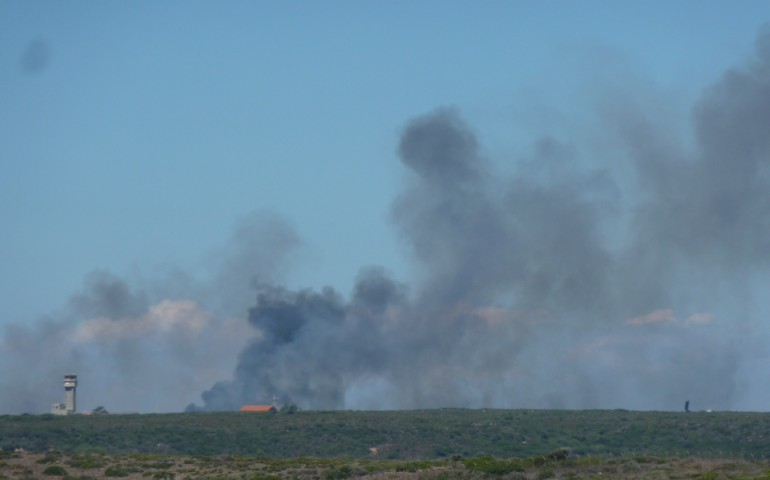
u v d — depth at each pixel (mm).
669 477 113312
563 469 125562
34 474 155500
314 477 143375
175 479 148750
